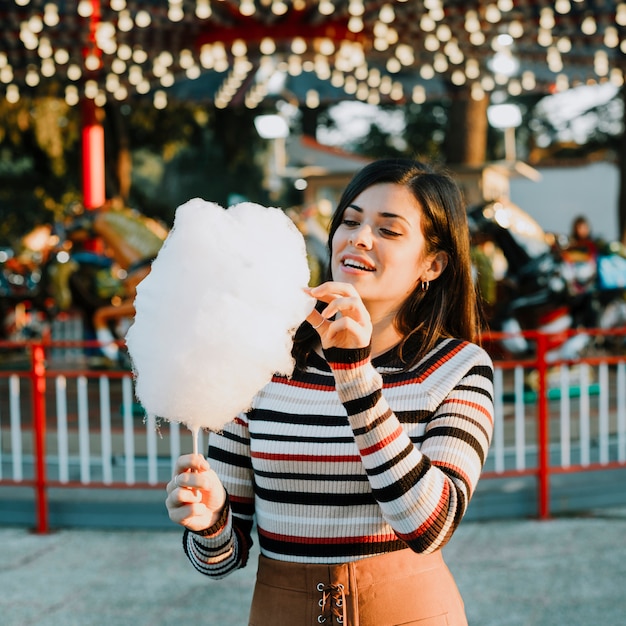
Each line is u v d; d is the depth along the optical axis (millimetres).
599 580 4363
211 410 1391
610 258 8789
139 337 1399
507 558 4719
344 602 1590
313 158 15820
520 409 5465
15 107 15500
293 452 1630
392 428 1442
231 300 1340
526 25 7219
